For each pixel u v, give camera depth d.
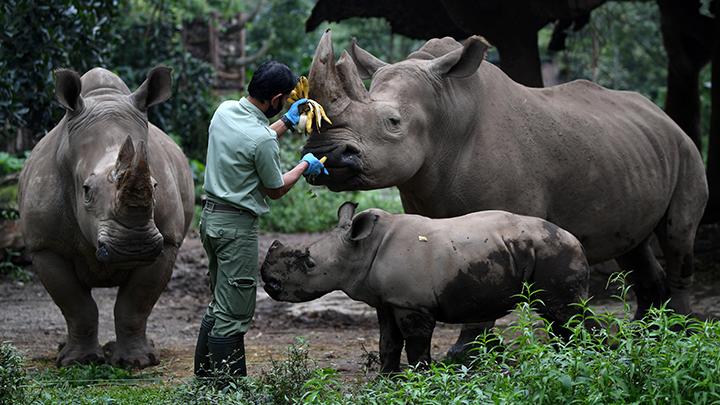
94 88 11.17
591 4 15.76
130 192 9.23
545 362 7.77
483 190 10.93
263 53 39.75
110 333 14.67
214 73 29.67
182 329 15.06
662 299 13.34
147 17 28.64
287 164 28.55
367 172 10.13
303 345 9.15
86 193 9.88
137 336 11.62
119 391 9.98
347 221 9.77
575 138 11.49
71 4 17.80
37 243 11.25
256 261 9.21
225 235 9.04
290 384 8.30
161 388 10.09
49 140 11.48
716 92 17.80
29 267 19.97
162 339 14.12
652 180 12.17
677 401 7.36
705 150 32.22
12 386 8.56
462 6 16.19
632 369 7.64
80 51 18.52
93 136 10.43
